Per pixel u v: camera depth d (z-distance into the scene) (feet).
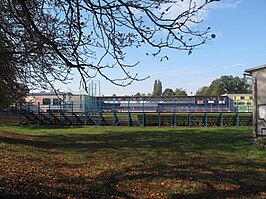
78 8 15.47
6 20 17.20
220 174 33.60
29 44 16.24
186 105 130.52
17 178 29.17
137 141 67.77
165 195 26.25
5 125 111.96
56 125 119.24
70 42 16.33
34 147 54.29
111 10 15.60
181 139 70.90
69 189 27.32
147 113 124.26
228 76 299.38
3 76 18.39
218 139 68.44
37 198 24.08
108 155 46.98
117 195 26.23
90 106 121.08
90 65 15.99
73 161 41.81
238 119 117.19
